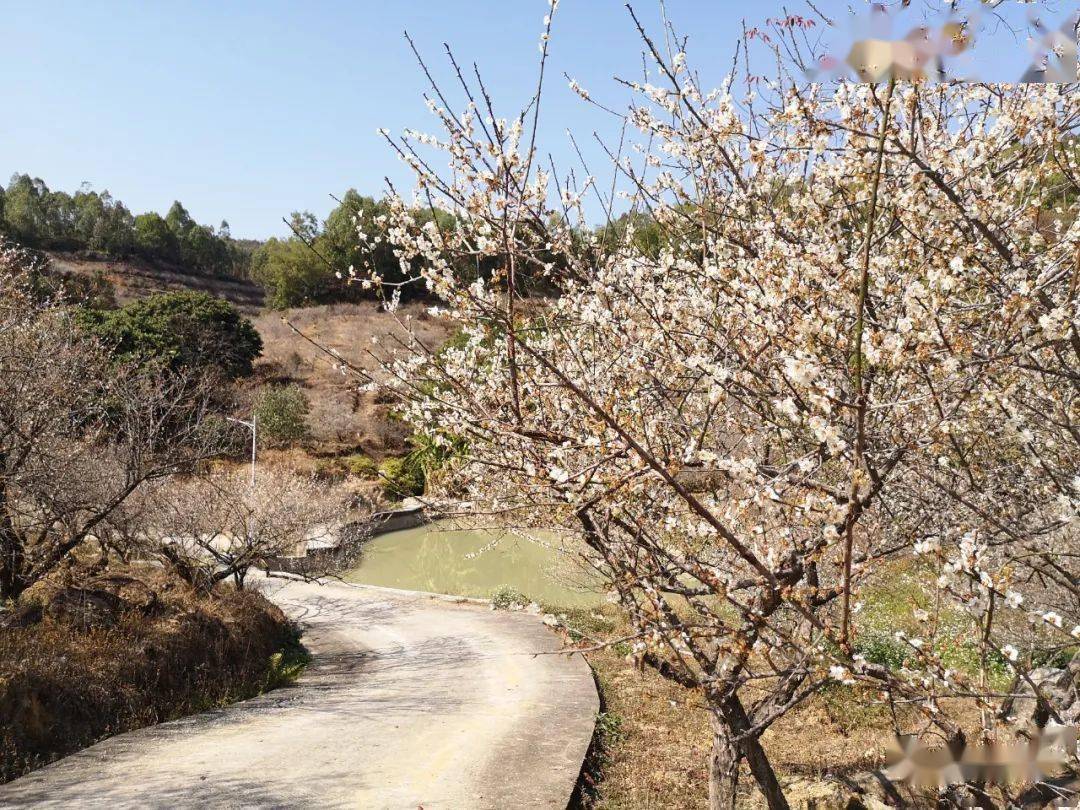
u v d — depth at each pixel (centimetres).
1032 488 455
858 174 393
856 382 305
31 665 1081
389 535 2850
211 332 3741
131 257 7431
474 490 544
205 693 1292
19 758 955
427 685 1349
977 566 323
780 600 425
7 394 1188
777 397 410
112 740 1059
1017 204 427
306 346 4841
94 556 1738
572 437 425
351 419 3759
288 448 3516
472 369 521
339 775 911
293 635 1752
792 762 940
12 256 1733
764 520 424
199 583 1650
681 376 448
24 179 7862
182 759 976
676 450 434
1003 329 356
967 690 349
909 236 400
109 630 1273
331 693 1320
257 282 7962
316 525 2208
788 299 396
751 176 480
